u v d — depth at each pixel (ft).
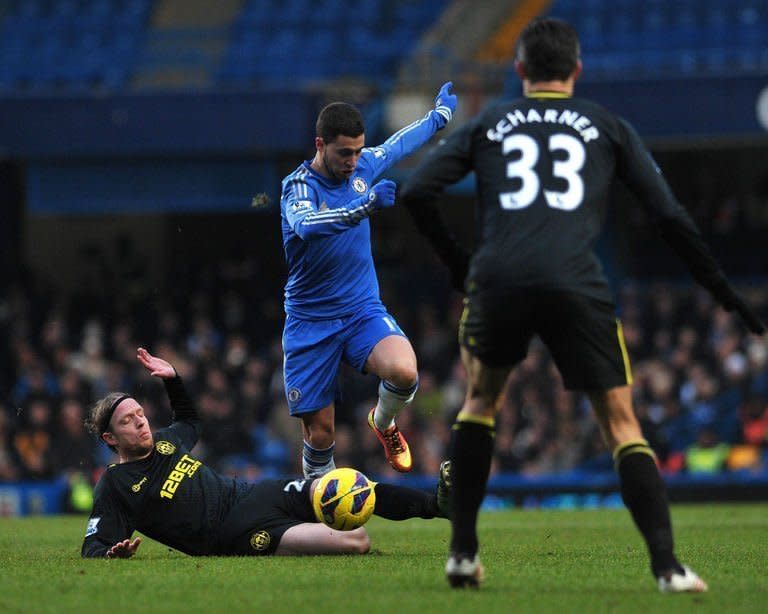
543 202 51.21
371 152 81.10
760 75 204.44
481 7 267.80
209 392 197.98
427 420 195.62
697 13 255.29
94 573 62.64
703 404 188.75
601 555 72.28
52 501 171.22
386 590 54.49
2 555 76.48
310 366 80.23
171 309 242.58
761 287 247.70
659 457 180.34
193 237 265.54
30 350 215.31
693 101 205.98
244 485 73.82
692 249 50.80
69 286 265.34
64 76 260.21
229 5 275.80
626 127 53.21
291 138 214.90
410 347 78.95
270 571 62.34
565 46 53.98
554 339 51.62
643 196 52.01
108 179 225.76
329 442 82.58
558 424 186.09
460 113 217.77
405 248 258.78
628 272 252.62
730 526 104.47
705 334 214.48
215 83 255.91
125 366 216.54
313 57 257.34
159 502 72.08
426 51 253.24
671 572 50.98
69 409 189.67
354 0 273.54
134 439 72.13
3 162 255.29
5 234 256.73
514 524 111.45
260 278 260.42
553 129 52.47
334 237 78.43
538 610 48.42
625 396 51.90
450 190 235.81
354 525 70.03
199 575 60.95
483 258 51.42
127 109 218.79
